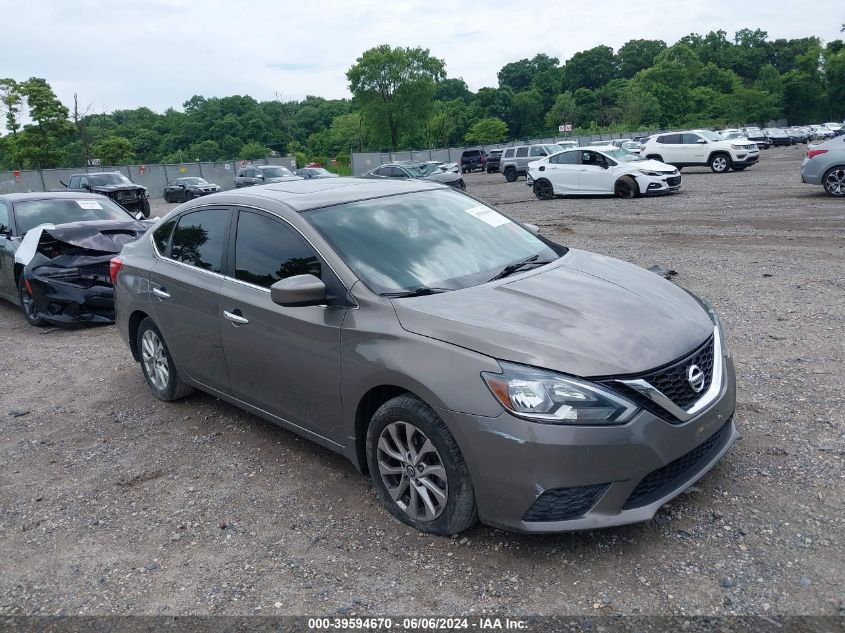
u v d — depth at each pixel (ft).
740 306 23.52
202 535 12.14
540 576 10.18
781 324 21.08
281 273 13.58
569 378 9.85
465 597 9.87
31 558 11.92
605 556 10.50
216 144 395.96
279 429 16.46
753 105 395.34
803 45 545.44
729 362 12.02
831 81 427.33
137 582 10.96
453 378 10.37
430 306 11.49
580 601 9.57
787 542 10.41
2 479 15.07
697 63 442.91
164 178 172.45
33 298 27.89
